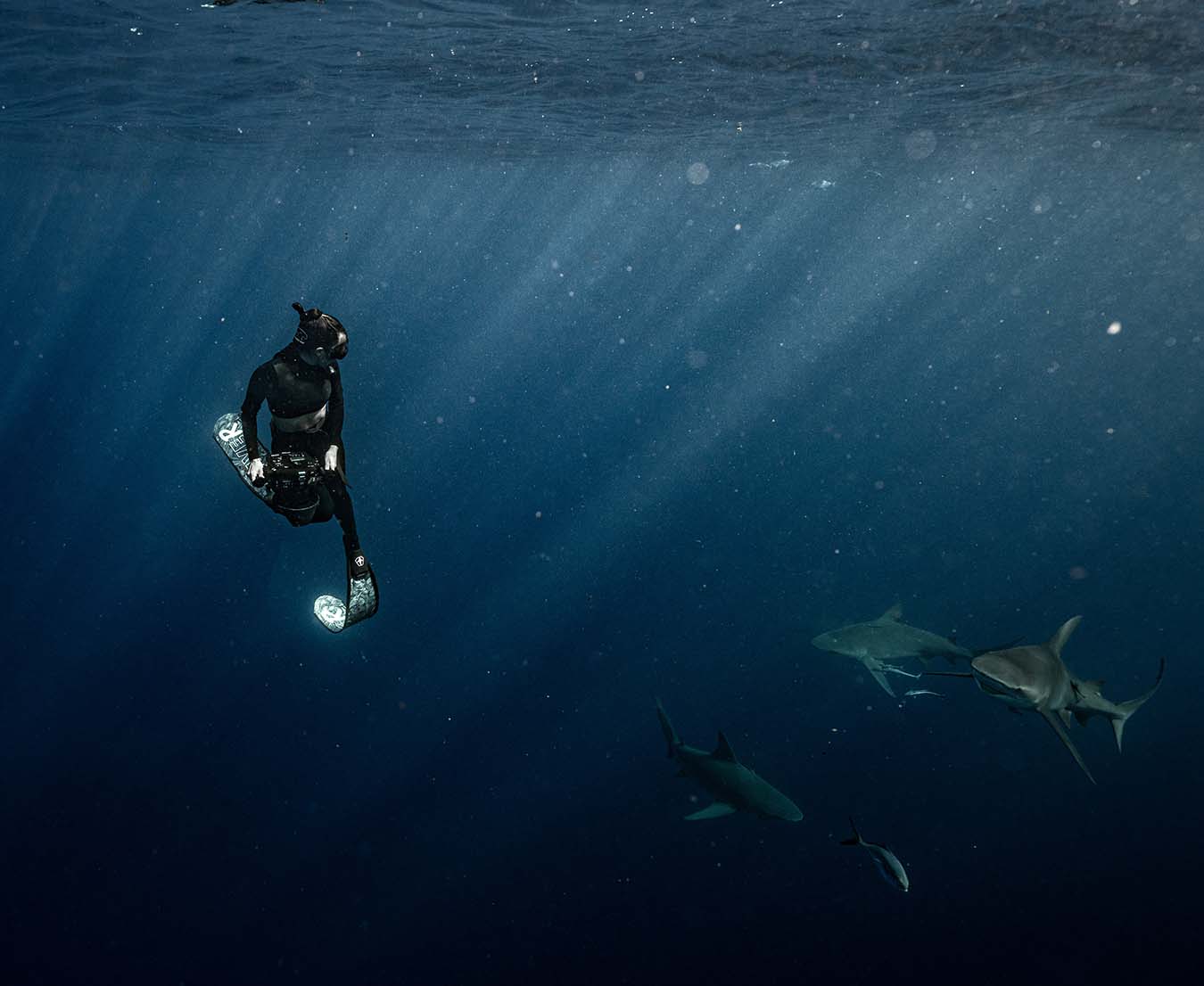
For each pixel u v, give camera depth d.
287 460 3.62
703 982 9.36
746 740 13.62
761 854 11.37
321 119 20.45
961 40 12.31
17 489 26.75
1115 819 11.72
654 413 54.94
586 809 12.23
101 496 26.30
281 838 11.64
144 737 13.70
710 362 95.38
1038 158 26.94
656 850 11.45
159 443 34.09
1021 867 10.89
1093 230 54.50
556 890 10.80
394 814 12.10
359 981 9.52
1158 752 13.26
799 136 22.83
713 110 18.70
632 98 17.30
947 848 11.27
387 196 43.78
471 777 12.88
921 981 9.25
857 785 12.57
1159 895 10.25
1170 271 101.12
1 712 14.34
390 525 25.55
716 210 49.25
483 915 10.41
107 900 10.63
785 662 16.38
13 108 18.78
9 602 18.34
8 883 10.82
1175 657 16.59
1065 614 19.02
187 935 10.12
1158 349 96.88
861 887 10.71
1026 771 12.92
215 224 60.62
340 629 3.84
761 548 24.53
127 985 9.45
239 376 52.69
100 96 17.27
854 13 10.92
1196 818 11.60
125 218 55.88
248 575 20.19
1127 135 21.98
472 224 60.88
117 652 16.31
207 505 25.41
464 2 10.41
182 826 11.84
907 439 46.06
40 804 12.20
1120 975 9.12
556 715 14.46
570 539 24.75
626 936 10.04
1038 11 10.74
